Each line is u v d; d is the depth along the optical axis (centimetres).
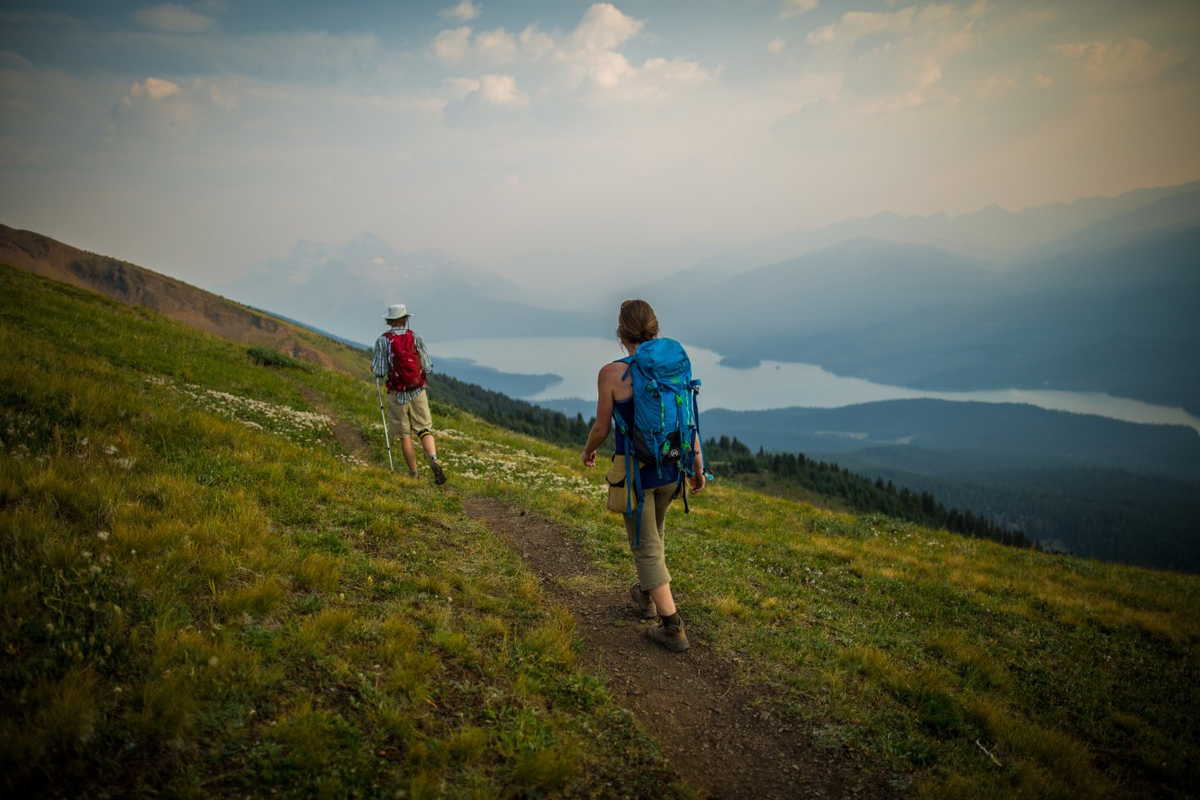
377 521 723
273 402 1656
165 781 304
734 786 405
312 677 403
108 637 378
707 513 1302
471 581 624
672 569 830
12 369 870
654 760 405
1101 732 571
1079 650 804
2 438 659
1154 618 1027
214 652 389
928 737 485
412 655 440
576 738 406
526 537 860
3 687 330
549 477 1384
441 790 331
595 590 696
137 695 346
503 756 373
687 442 511
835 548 1122
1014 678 653
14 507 503
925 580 1008
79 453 674
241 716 353
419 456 1363
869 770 434
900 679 558
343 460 1134
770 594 790
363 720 374
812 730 476
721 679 539
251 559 527
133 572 452
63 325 1748
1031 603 1007
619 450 532
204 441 864
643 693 497
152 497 608
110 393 916
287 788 314
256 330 15188
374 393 2192
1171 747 559
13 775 284
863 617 768
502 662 475
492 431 2231
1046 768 462
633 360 509
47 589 408
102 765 303
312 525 679
